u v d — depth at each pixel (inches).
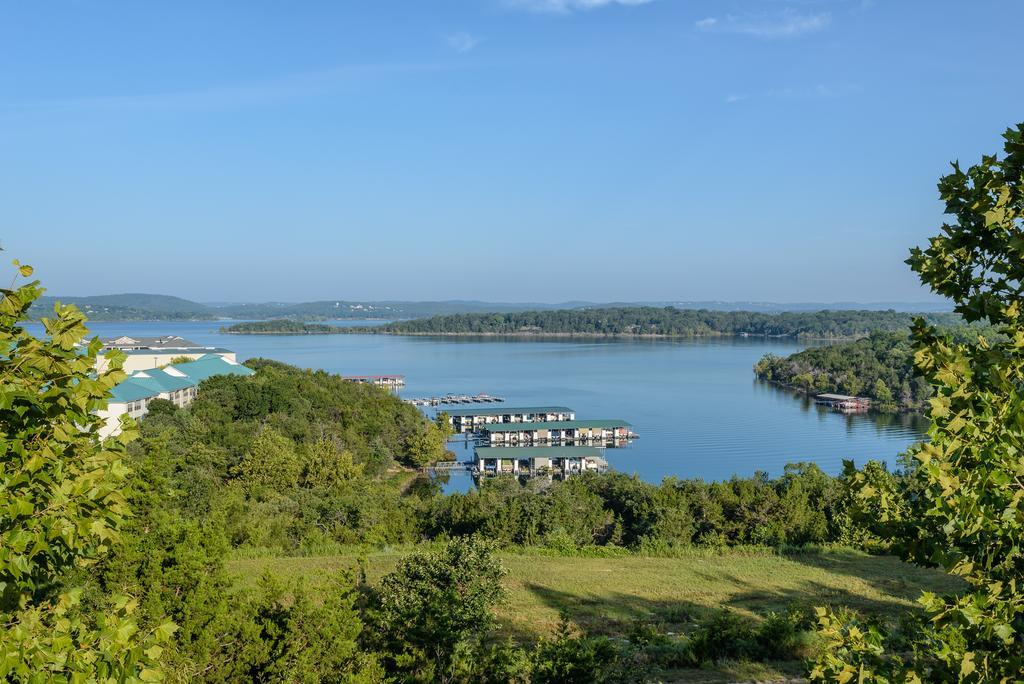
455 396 6569.9
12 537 268.7
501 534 1592.0
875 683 274.5
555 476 3558.1
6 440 269.4
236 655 547.5
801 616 885.2
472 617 706.8
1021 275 288.0
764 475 2015.3
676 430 4763.8
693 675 732.7
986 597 253.3
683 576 1234.6
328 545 1402.6
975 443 254.8
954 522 261.1
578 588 1145.4
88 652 264.7
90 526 294.8
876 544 1443.2
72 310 300.5
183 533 611.8
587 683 610.2
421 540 1669.5
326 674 566.9
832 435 4498.0
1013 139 283.0
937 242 313.3
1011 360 267.9
